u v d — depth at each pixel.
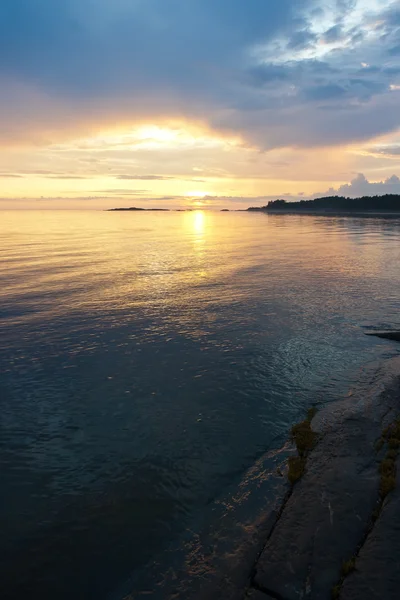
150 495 6.05
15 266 28.31
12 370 10.66
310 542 4.80
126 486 6.26
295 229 75.56
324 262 30.69
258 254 36.59
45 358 11.46
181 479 6.41
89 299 18.45
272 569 4.49
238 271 26.58
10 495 6.05
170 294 19.50
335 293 19.45
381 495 5.50
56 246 43.72
